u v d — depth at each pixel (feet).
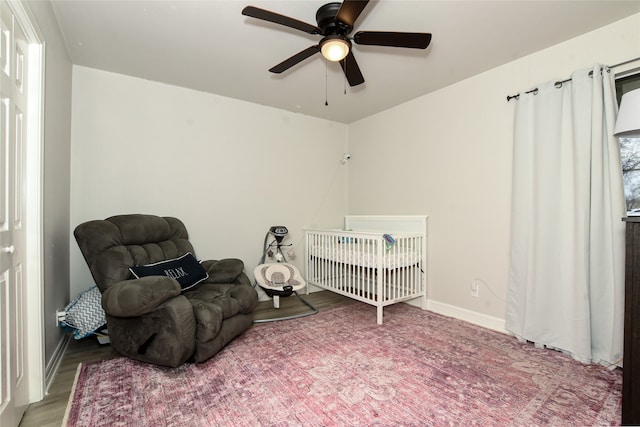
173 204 10.10
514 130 8.23
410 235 10.04
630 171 6.81
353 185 14.06
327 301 11.72
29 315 5.26
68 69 8.00
